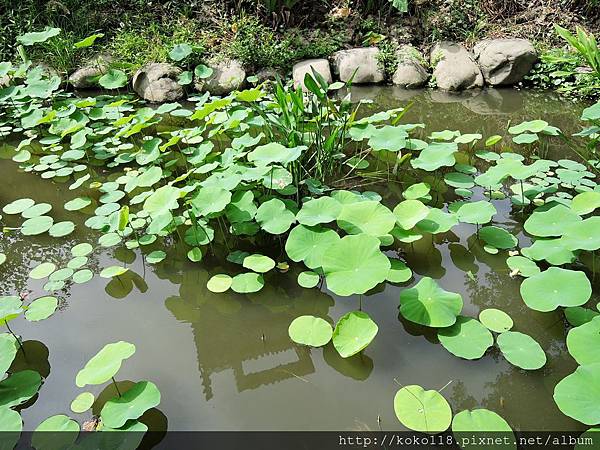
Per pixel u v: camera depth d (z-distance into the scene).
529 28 5.16
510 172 2.73
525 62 4.68
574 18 5.17
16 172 3.54
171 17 5.27
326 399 1.81
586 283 1.99
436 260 2.52
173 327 2.17
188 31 5.05
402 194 3.09
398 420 1.72
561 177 2.88
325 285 2.37
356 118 4.23
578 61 4.17
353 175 3.30
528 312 2.17
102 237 2.64
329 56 5.01
